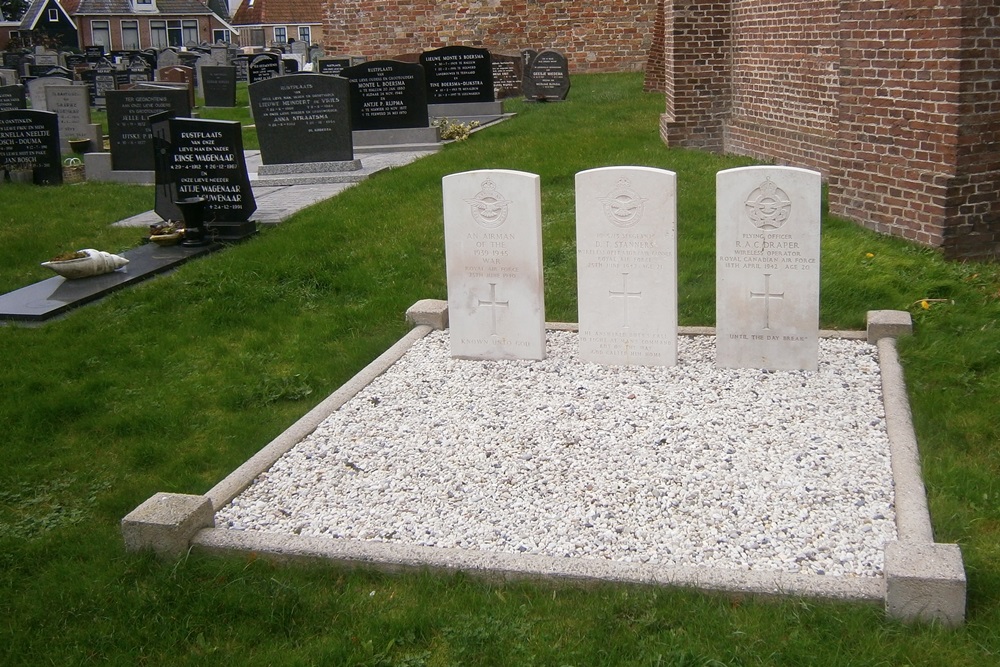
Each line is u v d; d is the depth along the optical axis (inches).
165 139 489.4
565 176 522.0
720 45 580.7
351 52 1133.7
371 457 251.1
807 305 285.4
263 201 546.6
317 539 207.8
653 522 213.3
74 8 2411.4
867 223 411.2
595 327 303.3
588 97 882.1
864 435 247.4
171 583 197.6
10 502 246.7
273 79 602.5
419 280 390.9
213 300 381.1
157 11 2459.4
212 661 177.2
